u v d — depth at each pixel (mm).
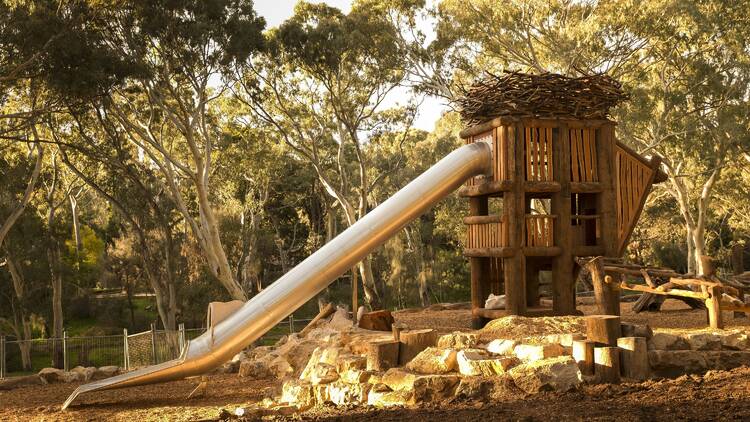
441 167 12664
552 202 12602
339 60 32781
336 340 11234
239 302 11695
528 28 34312
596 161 12711
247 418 8039
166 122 35125
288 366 12297
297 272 11867
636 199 13172
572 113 12594
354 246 12156
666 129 37875
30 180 34812
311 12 33875
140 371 11141
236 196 50844
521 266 12062
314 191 56625
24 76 24812
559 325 10086
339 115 34844
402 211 12430
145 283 47344
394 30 34719
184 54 27359
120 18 27109
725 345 8492
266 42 30594
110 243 55406
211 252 29672
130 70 26016
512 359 7914
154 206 34094
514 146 12148
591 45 32625
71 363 32406
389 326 12539
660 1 32344
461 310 19219
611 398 6887
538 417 6266
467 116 13344
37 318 42500
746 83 35844
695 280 10547
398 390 8055
